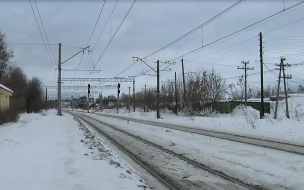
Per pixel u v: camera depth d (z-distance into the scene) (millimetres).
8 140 14602
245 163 10609
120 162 10914
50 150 12461
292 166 10039
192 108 52312
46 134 19719
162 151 13820
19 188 6426
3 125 26266
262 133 21312
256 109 56188
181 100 61250
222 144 15602
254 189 7562
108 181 7727
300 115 38781
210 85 56500
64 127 26703
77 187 6953
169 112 62406
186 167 10297
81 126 29078
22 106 67000
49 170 8508
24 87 66500
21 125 26703
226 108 54344
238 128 25484
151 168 10297
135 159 12070
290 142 16297
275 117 38750
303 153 12531
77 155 11492
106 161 10602
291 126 23641
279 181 8234
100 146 14828
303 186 7734
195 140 17422
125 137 20188
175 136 19766
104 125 32438
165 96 72250
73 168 9023
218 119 37125
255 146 14781
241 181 8328
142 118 48031
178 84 65500
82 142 15984
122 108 112688
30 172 8070
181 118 42656
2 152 11203
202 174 9258
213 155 12328
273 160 11109
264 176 8781
